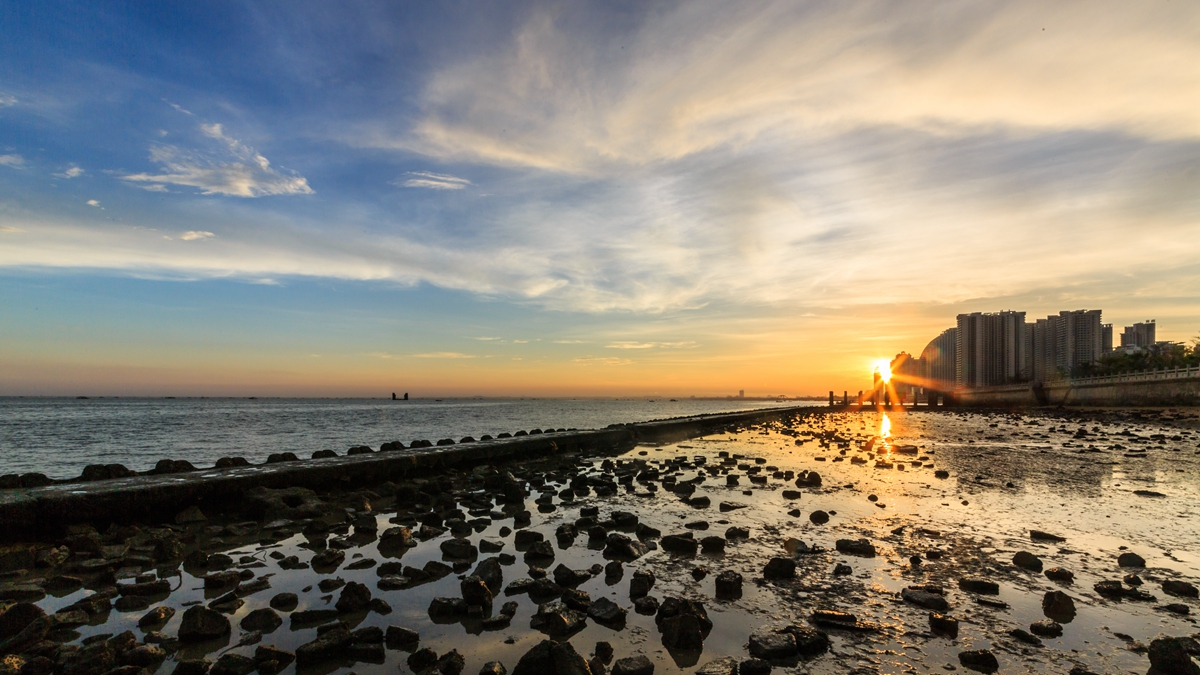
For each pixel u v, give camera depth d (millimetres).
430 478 12719
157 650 3906
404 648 4105
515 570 5945
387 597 5125
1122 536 7363
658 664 3836
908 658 3949
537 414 81125
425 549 6875
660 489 11375
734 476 11961
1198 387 48500
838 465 15195
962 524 8023
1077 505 9383
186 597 5172
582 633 4348
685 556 6473
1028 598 5133
